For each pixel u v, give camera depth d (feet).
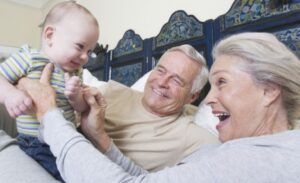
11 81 2.53
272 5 3.79
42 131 2.19
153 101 3.65
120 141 3.39
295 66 2.03
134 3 7.38
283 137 1.73
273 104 2.04
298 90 2.02
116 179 1.71
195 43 4.97
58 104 2.65
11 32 11.59
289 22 3.56
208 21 4.78
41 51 2.87
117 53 7.29
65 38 2.79
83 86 2.88
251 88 2.05
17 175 2.22
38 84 2.42
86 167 1.78
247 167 1.56
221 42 2.35
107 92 3.94
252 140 1.78
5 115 3.80
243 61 2.10
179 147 3.38
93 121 2.76
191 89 3.91
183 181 1.63
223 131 2.26
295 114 2.08
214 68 2.29
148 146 3.34
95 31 2.94
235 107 2.09
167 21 6.09
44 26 2.94
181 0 5.77
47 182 2.21
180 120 3.68
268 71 1.98
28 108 2.25
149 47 6.11
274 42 2.11
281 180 1.48
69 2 3.08
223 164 1.62
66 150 1.89
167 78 3.72
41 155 2.55
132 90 4.11
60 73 2.78
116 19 8.14
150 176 1.75
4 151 2.64
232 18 4.36
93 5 9.54
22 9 11.98
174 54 3.93
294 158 1.54
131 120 3.58
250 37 2.19
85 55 2.93
